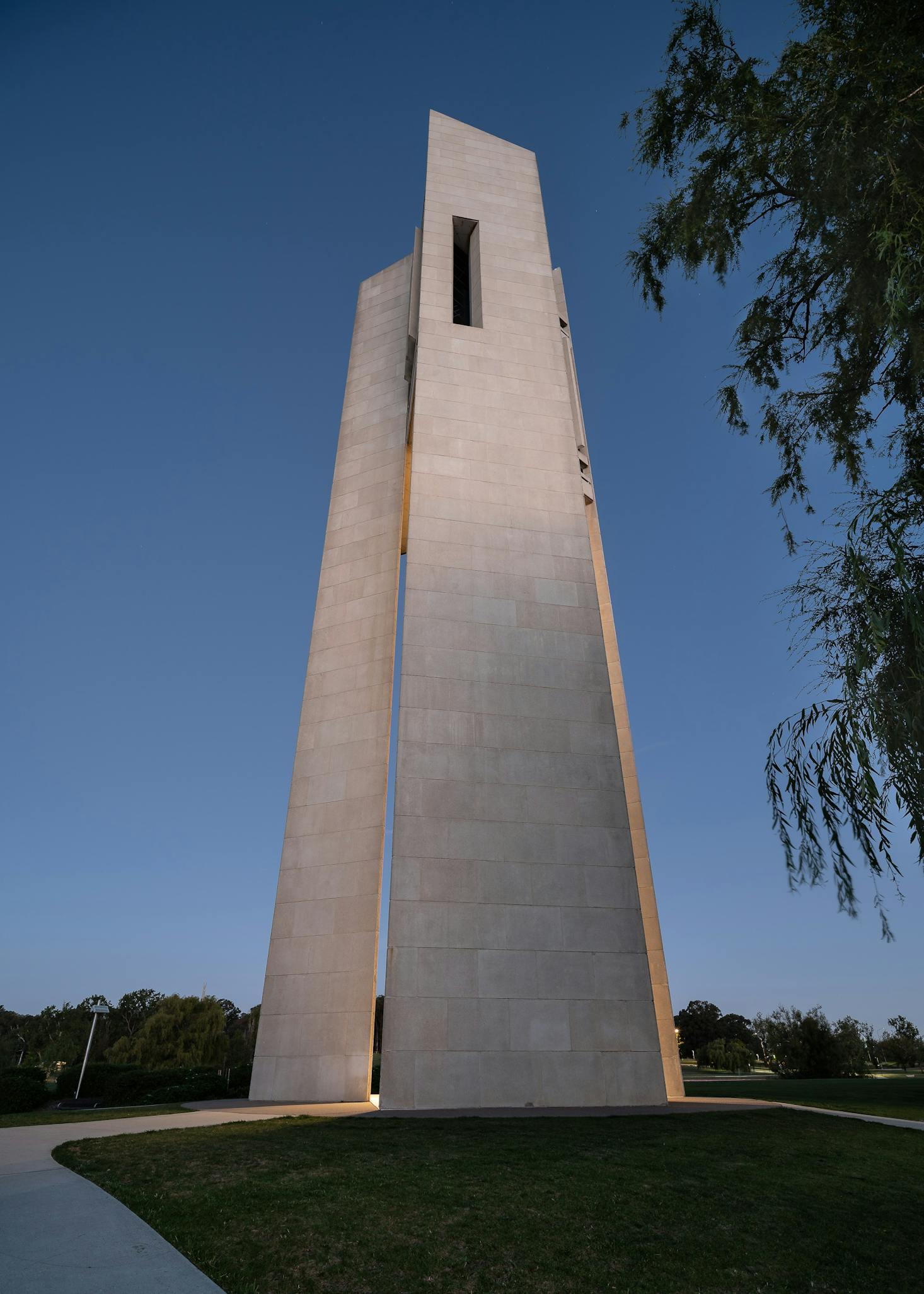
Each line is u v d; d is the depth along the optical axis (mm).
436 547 21375
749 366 8586
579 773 18969
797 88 7312
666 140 8320
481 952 16531
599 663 20609
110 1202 7590
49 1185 8234
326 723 24703
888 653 5641
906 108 6508
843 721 5734
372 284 33875
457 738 18766
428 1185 8430
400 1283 6059
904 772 5363
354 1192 8070
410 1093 15164
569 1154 10086
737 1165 9852
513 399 24594
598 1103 15641
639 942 17328
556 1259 6609
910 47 6617
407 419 29141
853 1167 10180
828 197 7152
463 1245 6816
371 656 25219
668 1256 6789
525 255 28188
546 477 23344
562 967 16719
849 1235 7539
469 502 22297
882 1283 6461
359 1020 20250
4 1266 5855
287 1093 19859
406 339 30688
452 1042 15680
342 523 28234
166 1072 25422
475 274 28188
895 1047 64062
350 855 22344
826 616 6133
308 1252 6484
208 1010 47719
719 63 8039
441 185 28938
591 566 22109
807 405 8312
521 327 26250
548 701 19734
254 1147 10242
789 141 7402
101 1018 64688
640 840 24500
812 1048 46812
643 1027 16516
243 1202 7641
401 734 18547
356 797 23094
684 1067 76250
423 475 22422
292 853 23047
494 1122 12805
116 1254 6207
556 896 17406
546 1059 15844
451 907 16875
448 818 17797
